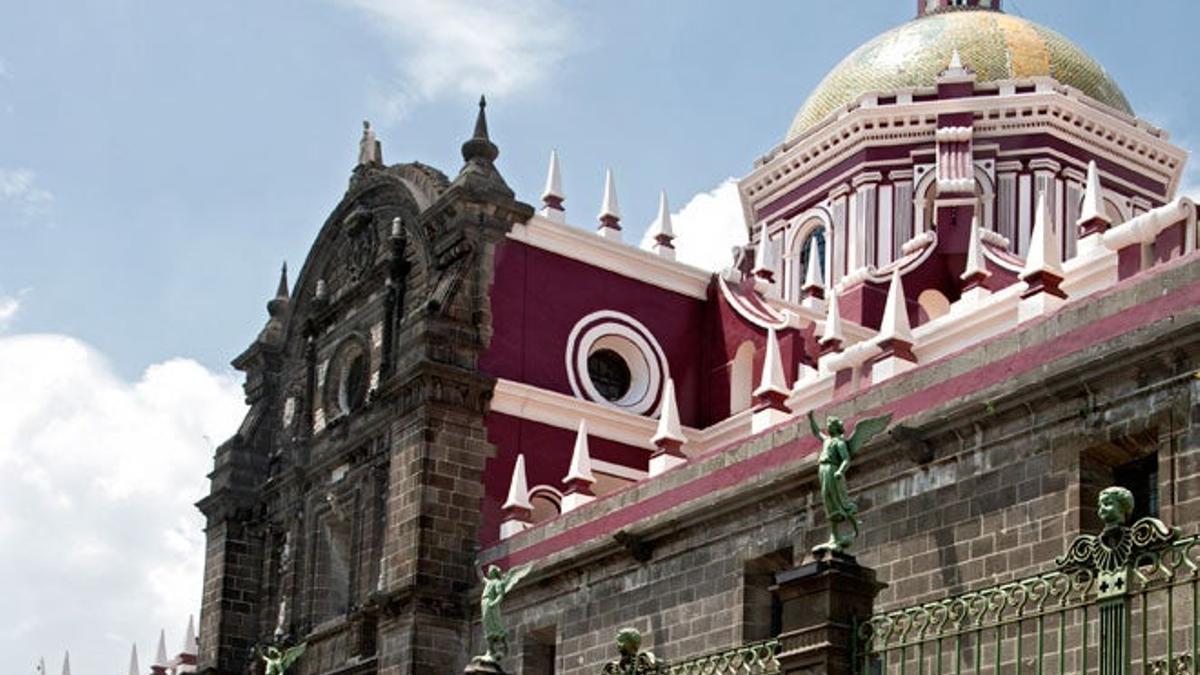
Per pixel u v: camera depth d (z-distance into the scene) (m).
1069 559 18.81
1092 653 23.67
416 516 40.09
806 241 55.62
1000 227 51.31
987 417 26.45
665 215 47.16
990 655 25.56
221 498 50.22
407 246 44.91
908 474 27.97
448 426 40.94
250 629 49.47
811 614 21.38
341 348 47.31
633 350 45.09
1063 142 52.12
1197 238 30.11
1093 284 32.81
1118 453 24.80
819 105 57.09
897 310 33.50
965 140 51.28
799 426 31.19
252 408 51.72
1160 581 20.94
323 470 46.34
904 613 20.64
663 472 35.38
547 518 41.84
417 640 39.06
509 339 42.59
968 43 54.94
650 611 33.47
